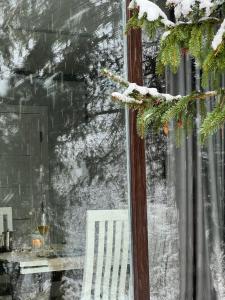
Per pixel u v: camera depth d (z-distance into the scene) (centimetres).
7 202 365
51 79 397
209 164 296
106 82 327
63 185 346
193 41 161
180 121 184
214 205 297
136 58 282
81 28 355
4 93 409
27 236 359
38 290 319
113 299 287
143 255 278
